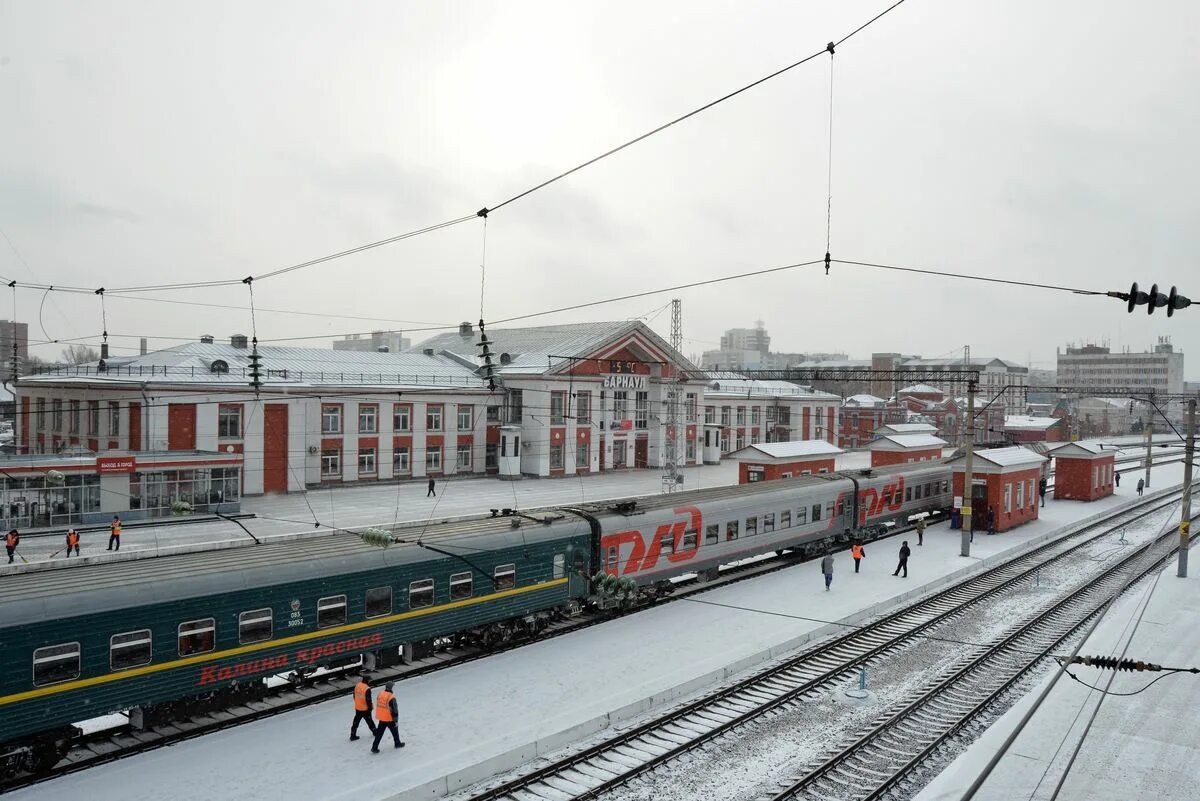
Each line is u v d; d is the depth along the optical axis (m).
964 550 36.84
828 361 184.88
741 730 17.75
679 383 73.81
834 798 14.80
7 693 14.39
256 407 51.94
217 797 14.16
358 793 14.27
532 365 67.38
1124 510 54.53
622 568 26.56
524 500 52.09
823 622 25.55
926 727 18.02
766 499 33.34
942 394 109.56
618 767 15.84
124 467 42.00
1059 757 15.83
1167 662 21.80
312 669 19.08
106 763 15.55
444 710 18.20
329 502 50.31
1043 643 24.31
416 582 20.84
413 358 68.69
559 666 21.31
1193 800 14.13
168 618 16.48
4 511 39.00
